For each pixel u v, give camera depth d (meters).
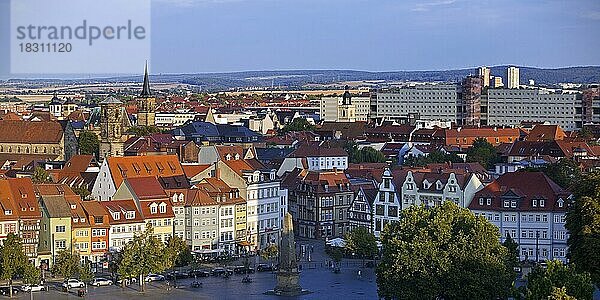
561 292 199.50
